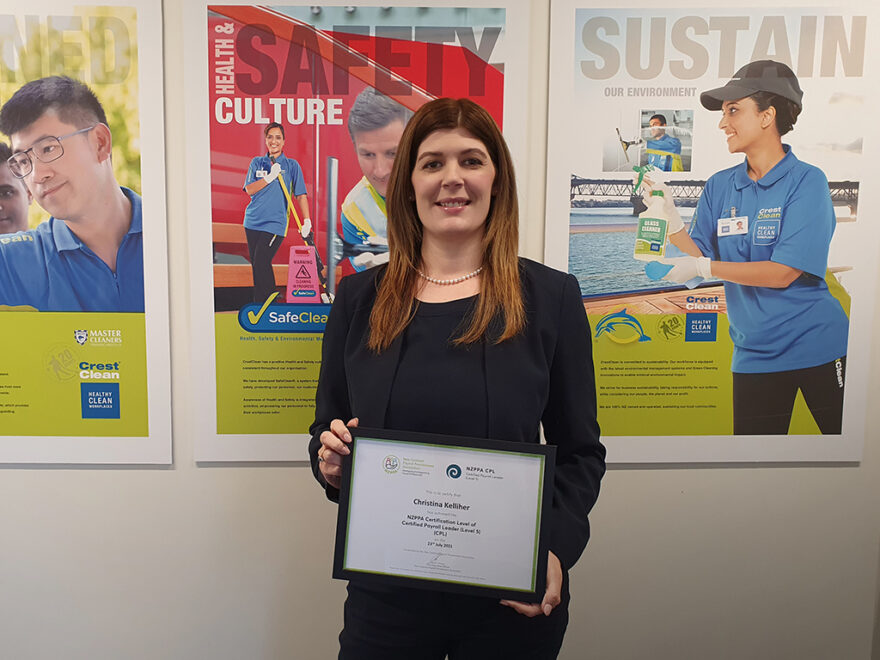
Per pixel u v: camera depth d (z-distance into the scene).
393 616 0.94
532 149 1.38
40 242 1.38
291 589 1.48
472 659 0.94
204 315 1.39
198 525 1.47
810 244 1.38
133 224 1.38
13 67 1.33
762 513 1.48
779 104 1.34
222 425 1.42
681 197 1.38
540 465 0.86
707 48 1.34
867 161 1.36
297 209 1.37
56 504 1.46
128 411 1.43
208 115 1.34
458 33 1.33
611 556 1.48
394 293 0.99
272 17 1.32
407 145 0.97
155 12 1.32
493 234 0.97
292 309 1.39
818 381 1.42
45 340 1.41
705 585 1.50
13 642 1.49
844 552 1.49
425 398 0.91
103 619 1.49
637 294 1.40
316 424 1.06
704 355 1.42
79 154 1.35
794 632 1.50
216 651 1.50
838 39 1.33
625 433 1.44
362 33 1.33
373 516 0.90
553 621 0.95
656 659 1.50
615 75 1.34
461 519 0.88
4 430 1.43
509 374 0.91
